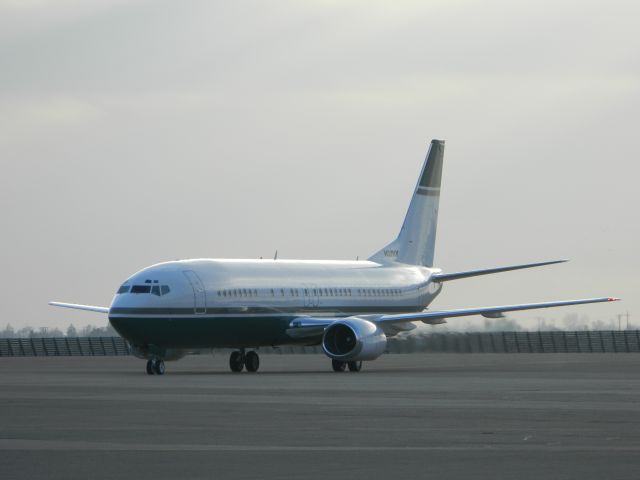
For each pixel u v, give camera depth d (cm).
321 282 18975
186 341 16712
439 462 5906
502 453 6253
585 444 6662
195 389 11931
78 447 6575
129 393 11219
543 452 6294
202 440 6912
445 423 7919
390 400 10175
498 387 12200
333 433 7275
